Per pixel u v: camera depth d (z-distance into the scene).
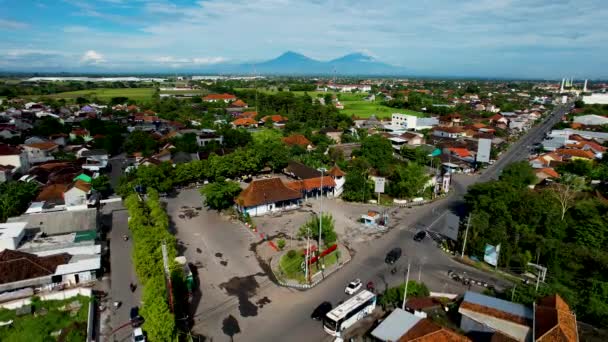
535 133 166.12
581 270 52.50
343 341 38.28
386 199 83.94
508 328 37.47
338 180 87.38
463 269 54.50
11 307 42.31
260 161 96.75
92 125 144.25
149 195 70.88
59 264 48.03
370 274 52.28
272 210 74.94
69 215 60.88
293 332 39.69
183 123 162.12
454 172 107.38
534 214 61.28
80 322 39.88
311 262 54.06
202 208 75.56
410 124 163.25
